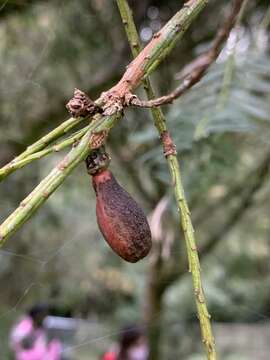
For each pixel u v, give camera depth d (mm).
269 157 2957
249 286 5504
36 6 2713
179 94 939
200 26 2604
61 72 3025
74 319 4738
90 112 786
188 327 5117
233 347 5598
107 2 2859
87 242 4898
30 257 4375
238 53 1813
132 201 854
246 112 1730
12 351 4047
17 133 2936
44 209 4289
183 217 858
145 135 1995
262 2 2141
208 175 2184
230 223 3574
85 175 3861
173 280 3562
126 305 5320
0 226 719
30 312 3824
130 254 840
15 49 3018
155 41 853
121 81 829
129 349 3672
